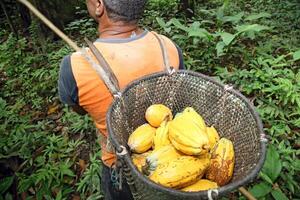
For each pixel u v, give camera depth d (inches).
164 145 49.3
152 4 225.8
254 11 203.6
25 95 162.9
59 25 209.3
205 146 44.6
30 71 178.2
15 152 124.1
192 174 44.9
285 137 115.2
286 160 104.9
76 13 215.5
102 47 55.0
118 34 55.8
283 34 174.6
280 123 118.6
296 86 129.4
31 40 209.2
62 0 210.8
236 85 138.8
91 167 110.5
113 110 50.1
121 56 54.9
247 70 151.7
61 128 138.5
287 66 151.1
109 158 65.1
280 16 193.3
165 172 44.3
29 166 121.9
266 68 138.9
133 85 54.0
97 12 55.5
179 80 57.2
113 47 55.0
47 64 178.5
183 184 44.9
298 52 138.9
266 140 45.4
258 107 127.4
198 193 39.8
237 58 160.6
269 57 151.9
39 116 149.6
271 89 127.1
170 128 48.1
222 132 55.0
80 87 55.7
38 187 114.2
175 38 170.6
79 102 58.2
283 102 126.7
